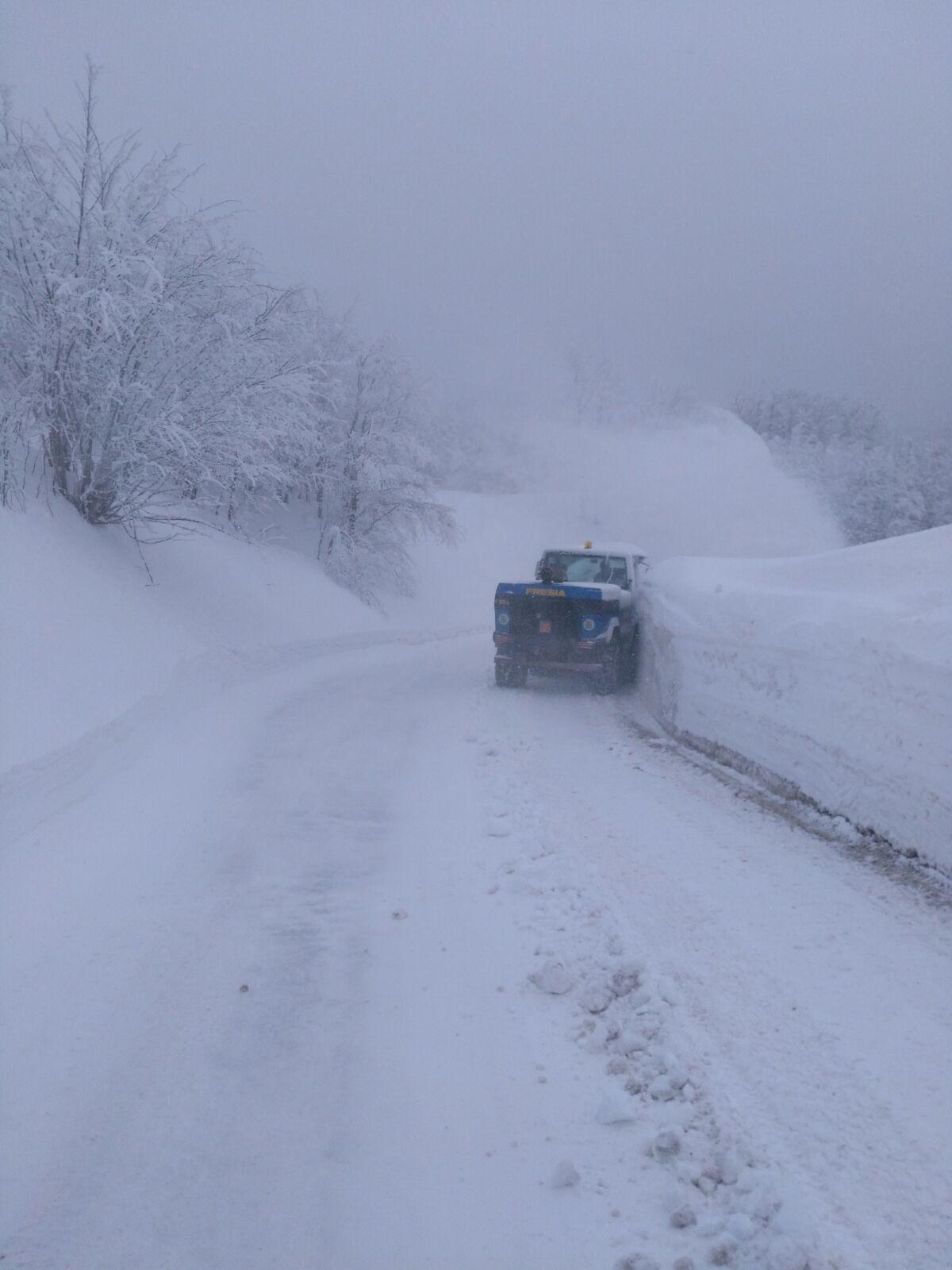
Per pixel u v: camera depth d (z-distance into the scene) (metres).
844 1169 2.76
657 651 11.17
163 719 9.16
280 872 5.56
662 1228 2.59
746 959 4.21
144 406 12.27
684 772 8.01
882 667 5.79
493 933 4.64
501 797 7.09
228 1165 2.93
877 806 5.73
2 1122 3.16
